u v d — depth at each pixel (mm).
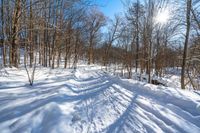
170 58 23656
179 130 4699
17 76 10750
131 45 20859
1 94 6742
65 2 14211
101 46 49156
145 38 15578
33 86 8812
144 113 5930
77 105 6656
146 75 19969
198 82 21297
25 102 6070
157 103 7207
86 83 12625
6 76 10180
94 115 5672
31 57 16297
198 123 5293
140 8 17734
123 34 23266
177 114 5941
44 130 4359
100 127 4762
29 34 13438
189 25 15375
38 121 4809
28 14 11836
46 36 21312
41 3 11000
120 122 5129
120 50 24484
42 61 22359
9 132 4105
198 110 6371
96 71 23906
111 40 36094
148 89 9797
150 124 5023
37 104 5941
